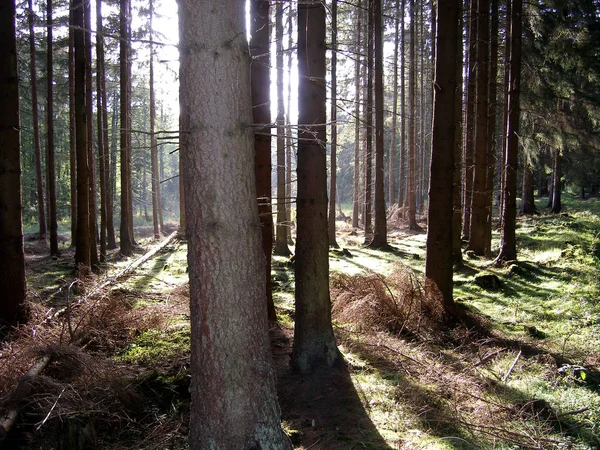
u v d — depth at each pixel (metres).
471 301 10.09
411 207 26.03
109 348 6.41
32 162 34.16
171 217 49.91
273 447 3.30
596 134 18.31
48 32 18.30
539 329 8.09
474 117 18.16
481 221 15.27
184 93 3.13
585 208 25.52
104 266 14.38
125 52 18.61
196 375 3.24
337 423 4.54
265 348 3.35
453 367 5.97
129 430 4.47
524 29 15.02
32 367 4.75
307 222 5.64
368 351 6.45
